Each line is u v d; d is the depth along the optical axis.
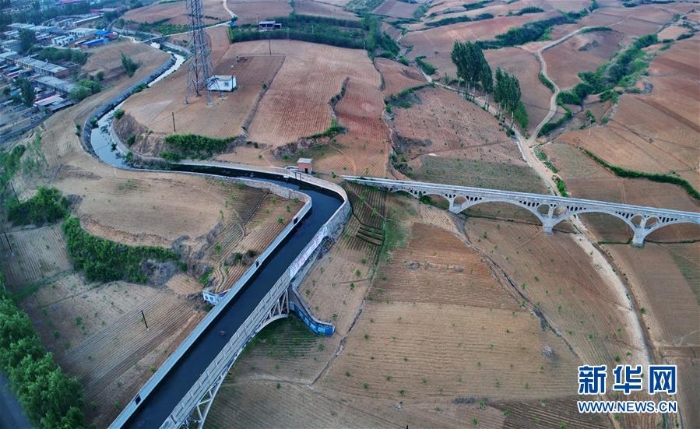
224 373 78.38
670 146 168.12
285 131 149.50
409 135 165.38
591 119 197.00
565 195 145.62
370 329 92.19
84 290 100.25
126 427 69.25
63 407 72.06
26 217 120.94
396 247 112.56
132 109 163.50
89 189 123.31
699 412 85.44
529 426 78.75
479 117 191.62
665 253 122.44
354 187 127.81
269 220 112.62
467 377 84.62
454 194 127.19
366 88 189.12
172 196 119.44
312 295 96.44
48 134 159.00
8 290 98.94
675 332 100.81
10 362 78.19
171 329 90.44
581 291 107.69
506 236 123.31
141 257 102.19
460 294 100.50
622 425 81.06
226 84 169.25
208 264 100.44
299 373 84.00
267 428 75.94
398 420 77.69
